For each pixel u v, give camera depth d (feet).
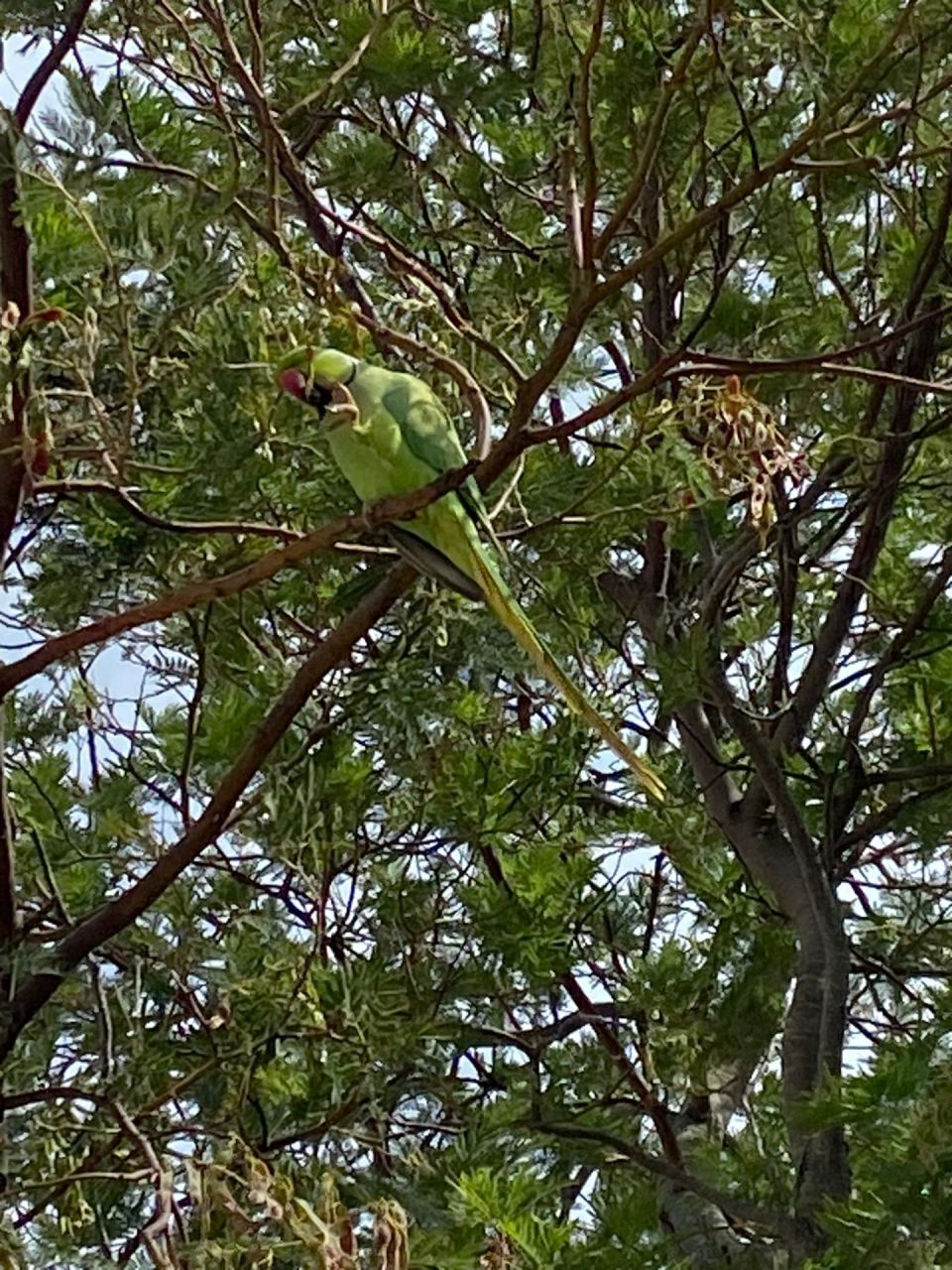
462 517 12.83
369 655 16.34
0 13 10.28
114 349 11.36
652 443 14.99
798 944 18.81
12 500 11.60
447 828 18.78
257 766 12.39
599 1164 18.51
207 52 14.43
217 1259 8.27
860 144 17.19
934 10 13.58
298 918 15.83
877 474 18.42
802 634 22.99
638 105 15.12
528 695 20.53
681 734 20.93
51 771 17.90
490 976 17.76
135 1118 12.78
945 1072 12.73
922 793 19.45
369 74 15.66
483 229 19.39
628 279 11.30
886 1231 11.71
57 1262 10.98
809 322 17.99
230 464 11.69
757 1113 20.27
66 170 10.04
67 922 14.07
